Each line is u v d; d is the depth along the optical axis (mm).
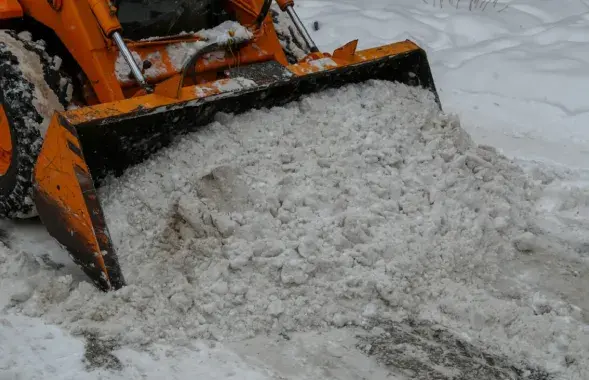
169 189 3430
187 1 4145
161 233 3299
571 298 3387
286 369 2834
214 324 3029
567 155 4855
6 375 2699
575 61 5961
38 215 3709
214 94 3545
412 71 4633
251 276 3162
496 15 7305
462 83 5926
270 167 3574
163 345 2930
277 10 4805
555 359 2961
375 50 4422
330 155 3734
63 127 3111
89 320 3021
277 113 3898
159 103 3371
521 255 3695
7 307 3096
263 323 3033
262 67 3947
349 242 3352
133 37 3980
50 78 3576
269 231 3303
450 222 3615
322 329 3068
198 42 4023
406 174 3809
